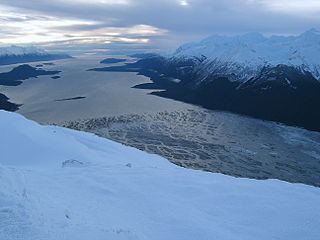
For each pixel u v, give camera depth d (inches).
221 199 547.2
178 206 494.6
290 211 497.4
